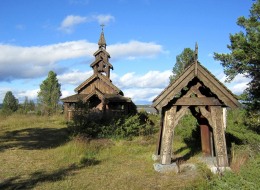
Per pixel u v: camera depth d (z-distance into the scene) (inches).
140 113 1147.9
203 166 402.9
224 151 408.8
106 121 790.5
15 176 403.5
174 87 410.9
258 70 653.9
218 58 732.0
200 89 458.9
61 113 1603.1
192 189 322.0
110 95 1270.9
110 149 581.3
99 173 418.9
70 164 470.9
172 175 399.9
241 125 607.2
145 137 703.7
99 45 1355.8
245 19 708.7
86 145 579.5
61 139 729.0
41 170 434.6
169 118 426.0
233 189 286.0
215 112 421.7
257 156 388.2
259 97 618.5
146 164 463.2
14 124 1064.8
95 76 1318.9
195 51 413.4
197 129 614.2
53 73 1972.2
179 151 542.3
